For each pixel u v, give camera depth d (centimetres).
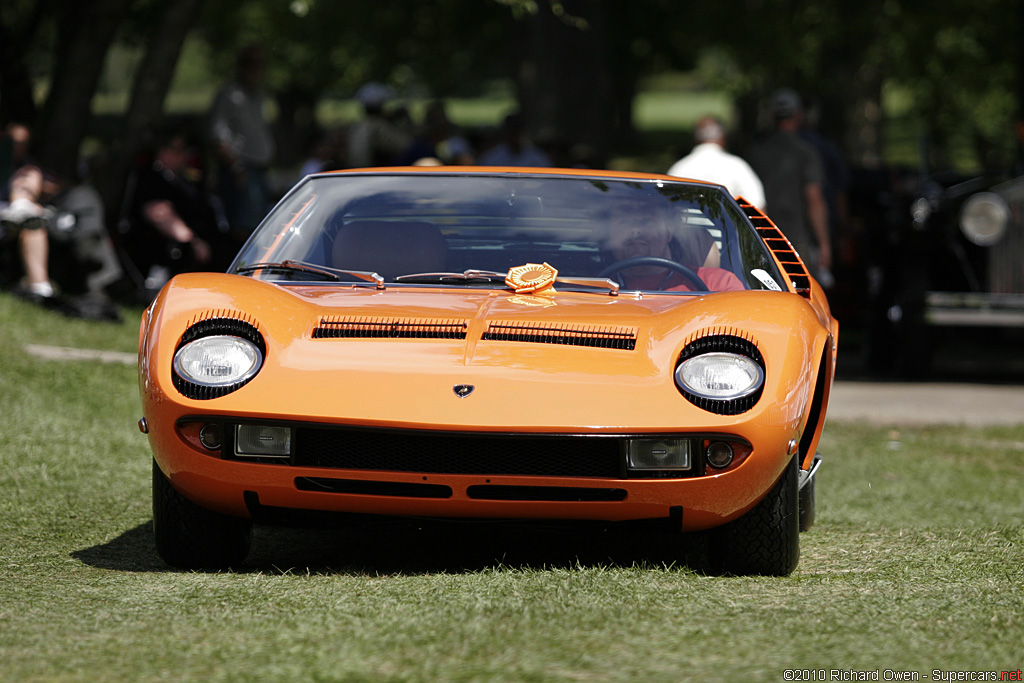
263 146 5150
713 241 1752
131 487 2036
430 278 1673
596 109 7238
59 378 2792
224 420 1410
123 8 5153
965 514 2111
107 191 5234
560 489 1410
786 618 1247
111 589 1398
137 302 4391
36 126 5188
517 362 1425
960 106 12800
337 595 1339
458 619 1226
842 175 4828
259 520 1483
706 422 1390
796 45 11056
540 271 1645
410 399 1388
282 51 14638
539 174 1867
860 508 2138
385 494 1413
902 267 4128
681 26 10850
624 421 1378
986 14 11031
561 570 1462
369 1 12456
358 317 1508
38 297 3669
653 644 1146
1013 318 3972
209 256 4550
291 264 1697
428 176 1866
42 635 1191
